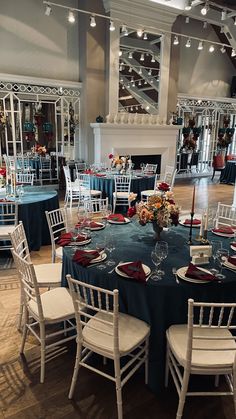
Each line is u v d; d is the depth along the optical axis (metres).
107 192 6.07
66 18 7.59
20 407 1.94
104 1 7.50
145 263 2.24
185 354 1.75
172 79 9.02
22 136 7.68
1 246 4.05
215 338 1.63
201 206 6.92
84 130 8.18
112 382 2.13
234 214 3.48
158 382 2.04
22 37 7.18
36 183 8.09
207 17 7.99
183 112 10.41
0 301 3.09
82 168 8.12
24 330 2.36
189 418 1.88
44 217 4.41
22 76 7.25
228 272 2.11
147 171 6.94
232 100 11.31
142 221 2.56
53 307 2.20
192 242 2.64
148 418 1.88
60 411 1.91
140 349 2.06
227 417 1.89
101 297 2.10
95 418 1.87
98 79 7.98
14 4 6.95
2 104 7.27
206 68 10.52
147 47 8.34
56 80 7.68
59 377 2.17
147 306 1.97
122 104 8.30
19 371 2.22
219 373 1.71
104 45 7.86
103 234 2.82
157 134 8.71
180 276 2.00
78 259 2.23
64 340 2.24
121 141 8.15
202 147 11.31
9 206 4.04
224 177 9.91
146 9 7.84
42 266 2.84
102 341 1.86
